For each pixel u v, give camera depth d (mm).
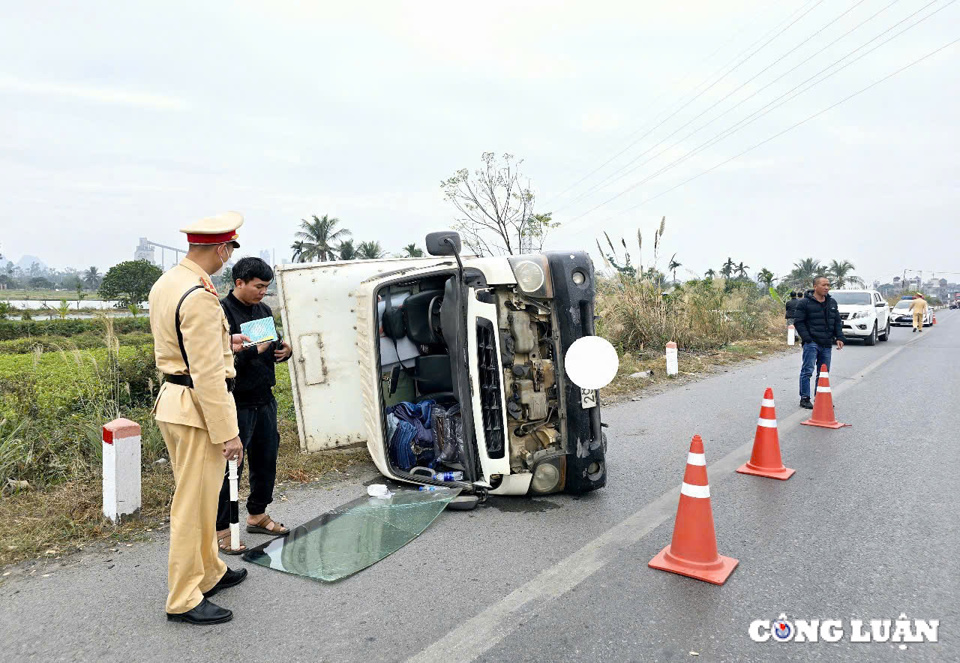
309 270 5902
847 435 6910
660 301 15148
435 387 5762
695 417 8070
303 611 3209
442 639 2914
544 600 3271
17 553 3914
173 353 3133
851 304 18969
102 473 4957
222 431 3072
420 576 3584
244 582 3553
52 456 5566
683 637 2898
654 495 4949
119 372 7254
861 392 9758
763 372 12438
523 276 4516
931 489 5000
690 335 15781
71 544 4074
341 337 5973
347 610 3211
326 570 3660
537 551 3898
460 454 5223
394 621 3088
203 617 3090
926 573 3523
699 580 3477
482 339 4695
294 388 5859
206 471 3191
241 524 4480
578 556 3814
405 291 5887
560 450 4738
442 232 4637
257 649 2861
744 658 2723
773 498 4840
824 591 3334
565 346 4664
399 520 4410
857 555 3773
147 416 6297
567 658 2738
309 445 5887
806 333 8305
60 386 8648
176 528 3105
